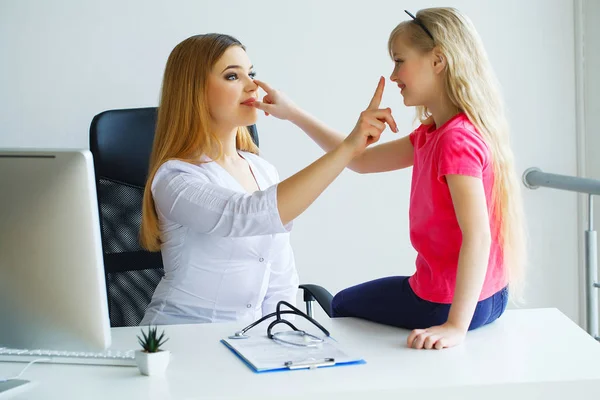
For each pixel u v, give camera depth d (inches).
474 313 59.1
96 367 53.2
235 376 50.5
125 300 85.0
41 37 104.0
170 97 75.5
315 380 49.4
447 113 60.1
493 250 59.6
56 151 48.9
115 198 84.3
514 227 60.4
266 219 64.9
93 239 49.8
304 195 63.9
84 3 104.3
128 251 84.7
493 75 61.1
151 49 106.0
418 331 56.4
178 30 106.3
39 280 50.3
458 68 58.4
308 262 112.9
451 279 58.7
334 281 113.7
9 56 103.7
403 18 110.7
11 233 49.9
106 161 83.7
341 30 109.7
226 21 107.3
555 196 115.8
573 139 115.6
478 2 112.4
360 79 110.9
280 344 56.7
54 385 49.9
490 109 59.4
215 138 76.2
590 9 112.8
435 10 60.4
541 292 117.0
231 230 66.9
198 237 74.9
